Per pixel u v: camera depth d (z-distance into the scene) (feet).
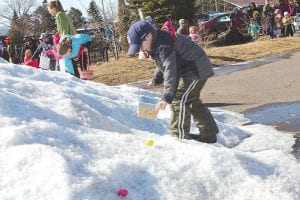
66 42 30.42
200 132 18.16
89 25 90.43
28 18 168.04
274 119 25.07
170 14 96.32
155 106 16.63
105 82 46.96
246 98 32.24
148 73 49.93
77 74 31.48
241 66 50.47
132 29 15.93
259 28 79.87
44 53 35.73
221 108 29.35
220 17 87.56
